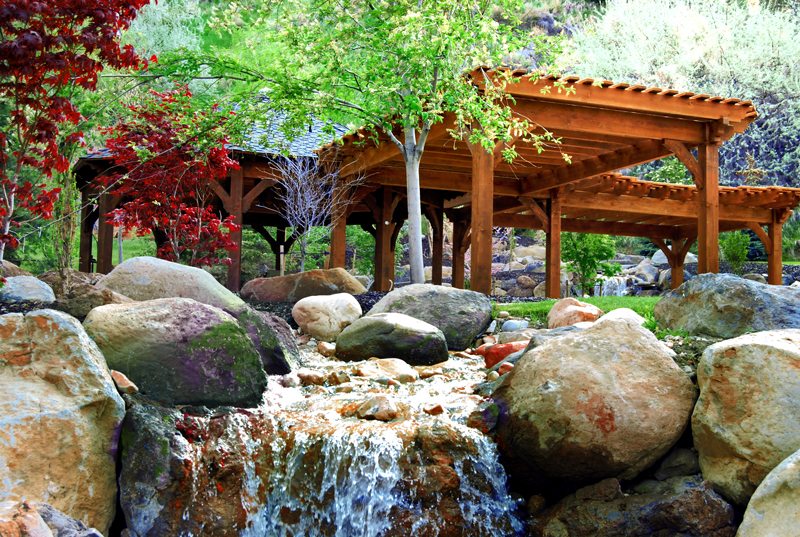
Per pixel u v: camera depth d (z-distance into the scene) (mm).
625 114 10656
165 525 4262
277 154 13867
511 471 4738
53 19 5746
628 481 4500
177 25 30922
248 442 4828
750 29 29594
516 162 14648
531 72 9641
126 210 10375
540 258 28609
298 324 8398
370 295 10117
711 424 4301
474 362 6938
